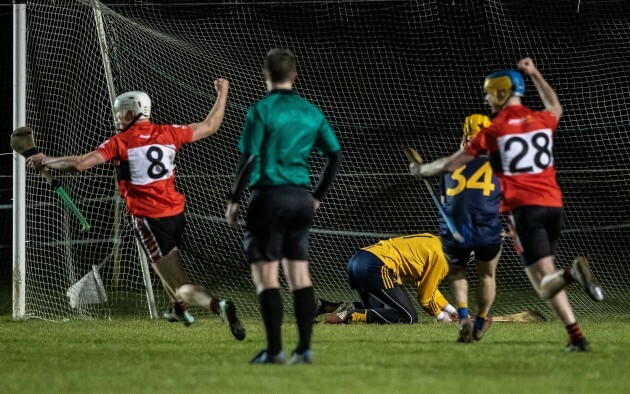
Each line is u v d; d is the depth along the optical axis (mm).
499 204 26125
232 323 25250
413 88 60562
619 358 22000
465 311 26438
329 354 23062
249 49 52781
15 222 37281
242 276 49938
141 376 19453
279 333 20906
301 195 20625
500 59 59750
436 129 60938
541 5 57094
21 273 37312
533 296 45031
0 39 60219
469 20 59375
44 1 39375
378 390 17062
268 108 20562
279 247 20766
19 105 37312
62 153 40375
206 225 55094
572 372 19641
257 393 16906
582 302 42438
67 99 40875
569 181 60531
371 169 61156
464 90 60656
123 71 41500
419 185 60125
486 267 26328
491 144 22969
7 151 62156
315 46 61219
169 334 29969
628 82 60438
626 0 54938
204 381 18500
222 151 55875
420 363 21188
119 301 42188
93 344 26594
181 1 49688
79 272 44062
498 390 17125
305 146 20797
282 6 54844
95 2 38750
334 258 55656
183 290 26297
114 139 26359
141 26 42219
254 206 20531
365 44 59375
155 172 26469
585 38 57062
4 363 22141
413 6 58875
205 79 49281
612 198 60719
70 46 41000
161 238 26641
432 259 33875
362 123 61281
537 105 60375
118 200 41188
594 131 62938
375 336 28609
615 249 53594
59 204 40438
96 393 17344
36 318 37500
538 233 22828
